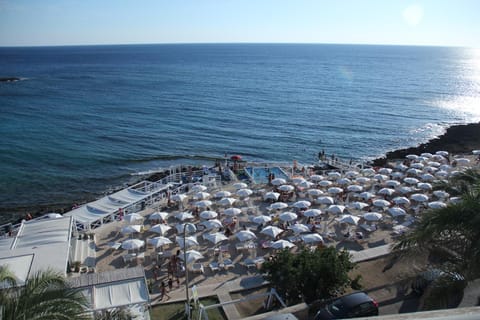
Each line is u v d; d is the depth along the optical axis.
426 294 10.06
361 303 15.39
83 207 30.23
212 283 21.58
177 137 68.31
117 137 67.31
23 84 135.38
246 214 31.38
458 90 130.12
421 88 133.12
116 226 29.12
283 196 34.25
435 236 9.82
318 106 98.00
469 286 10.51
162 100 104.50
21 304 7.66
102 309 15.01
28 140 63.50
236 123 79.25
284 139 68.25
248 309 18.44
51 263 18.52
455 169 41.09
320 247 20.05
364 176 40.38
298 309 14.25
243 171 43.59
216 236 25.17
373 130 75.44
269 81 148.62
